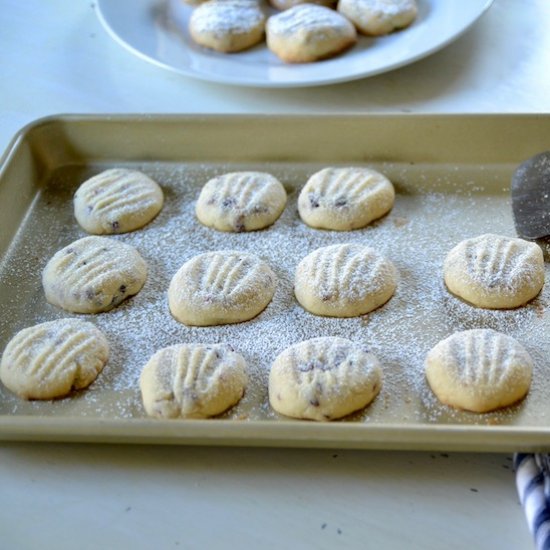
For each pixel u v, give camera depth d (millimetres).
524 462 378
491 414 410
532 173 503
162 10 646
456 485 384
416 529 371
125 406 425
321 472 391
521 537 367
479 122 518
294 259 493
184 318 461
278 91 594
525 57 602
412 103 571
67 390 431
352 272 467
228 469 395
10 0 704
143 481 392
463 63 601
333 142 537
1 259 504
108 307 473
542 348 436
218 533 374
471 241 478
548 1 656
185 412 412
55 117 542
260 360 441
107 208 513
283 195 521
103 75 622
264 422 383
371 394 416
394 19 596
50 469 398
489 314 454
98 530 377
